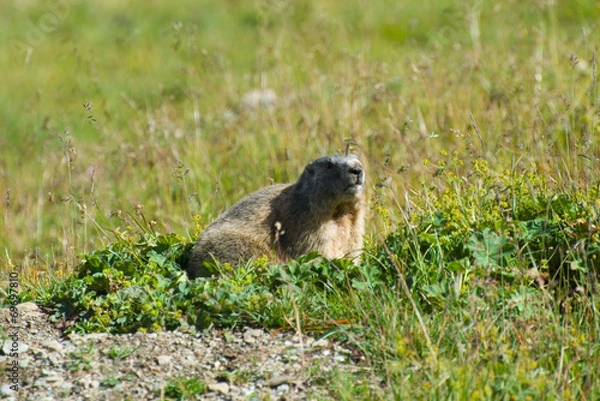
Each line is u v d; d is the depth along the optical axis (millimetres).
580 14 39031
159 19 52812
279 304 16922
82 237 25516
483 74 30734
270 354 15961
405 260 17906
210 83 36906
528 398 13227
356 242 21219
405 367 14422
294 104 31297
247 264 18609
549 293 16500
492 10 38625
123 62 45094
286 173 27516
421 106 29438
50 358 16156
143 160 29594
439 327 15320
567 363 14508
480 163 19750
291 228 20656
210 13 51875
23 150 34438
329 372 15133
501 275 16734
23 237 27594
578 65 29703
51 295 18703
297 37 36938
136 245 20531
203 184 28234
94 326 17266
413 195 23266
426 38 42375
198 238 20875
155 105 37812
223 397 14781
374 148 26906
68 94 41000
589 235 17016
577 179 20422
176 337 16766
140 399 14930
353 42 41312
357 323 16406
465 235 17984
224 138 30719
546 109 26969
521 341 14969
